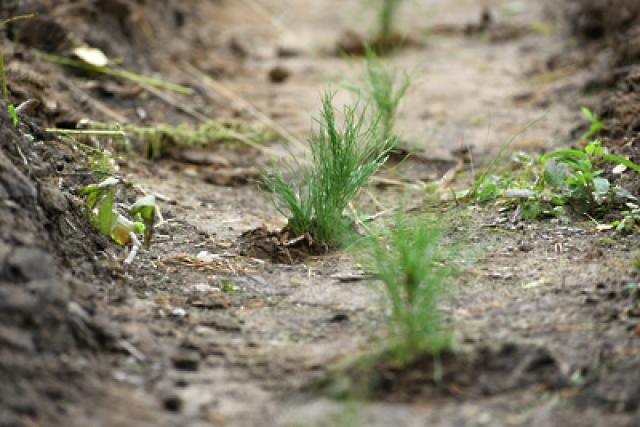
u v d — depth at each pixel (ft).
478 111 41.52
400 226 19.44
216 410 14.97
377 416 14.71
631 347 16.30
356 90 34.94
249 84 47.65
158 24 51.67
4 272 15.94
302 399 15.37
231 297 20.21
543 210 24.89
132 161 31.48
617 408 14.66
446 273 18.99
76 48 38.27
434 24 64.23
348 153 24.02
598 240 22.65
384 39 57.57
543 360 16.06
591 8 49.42
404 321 16.80
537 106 41.55
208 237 24.39
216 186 31.58
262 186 32.01
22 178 19.03
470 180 31.07
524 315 18.28
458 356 16.15
